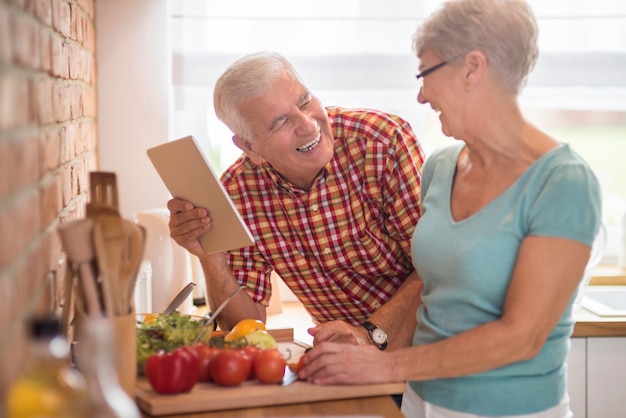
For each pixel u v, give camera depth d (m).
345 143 2.15
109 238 1.45
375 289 2.28
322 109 2.07
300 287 2.30
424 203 1.77
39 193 1.46
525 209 1.56
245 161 2.22
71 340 1.89
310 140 2.03
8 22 1.16
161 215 2.62
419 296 1.95
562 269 1.50
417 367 1.60
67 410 1.01
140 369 1.72
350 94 2.99
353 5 2.94
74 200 2.05
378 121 2.16
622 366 2.57
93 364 1.01
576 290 1.66
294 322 2.71
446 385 1.66
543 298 1.51
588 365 2.57
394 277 2.27
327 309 2.33
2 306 1.09
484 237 1.58
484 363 1.54
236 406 1.54
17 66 1.24
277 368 1.62
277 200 2.20
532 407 1.63
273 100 2.00
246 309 2.24
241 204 2.22
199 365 1.59
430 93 1.66
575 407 2.58
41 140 1.49
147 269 2.40
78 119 2.17
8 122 1.14
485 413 1.62
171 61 2.90
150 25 2.85
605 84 3.02
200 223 1.94
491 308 1.60
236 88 2.01
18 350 1.22
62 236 1.43
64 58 1.88
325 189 2.16
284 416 1.50
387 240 2.21
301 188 2.19
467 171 1.72
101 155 2.88
